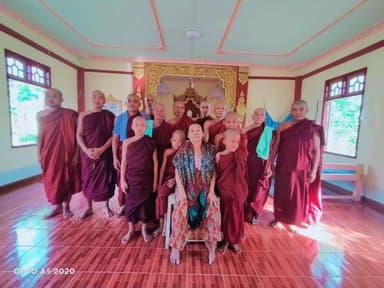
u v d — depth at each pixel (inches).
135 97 90.8
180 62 220.5
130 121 90.9
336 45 168.9
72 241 79.8
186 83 291.7
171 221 76.4
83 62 220.1
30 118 156.1
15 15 133.8
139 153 76.5
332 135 181.2
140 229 90.5
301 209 92.1
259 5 117.4
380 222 105.0
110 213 103.2
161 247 77.6
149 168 78.6
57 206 103.1
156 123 90.5
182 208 68.1
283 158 92.4
